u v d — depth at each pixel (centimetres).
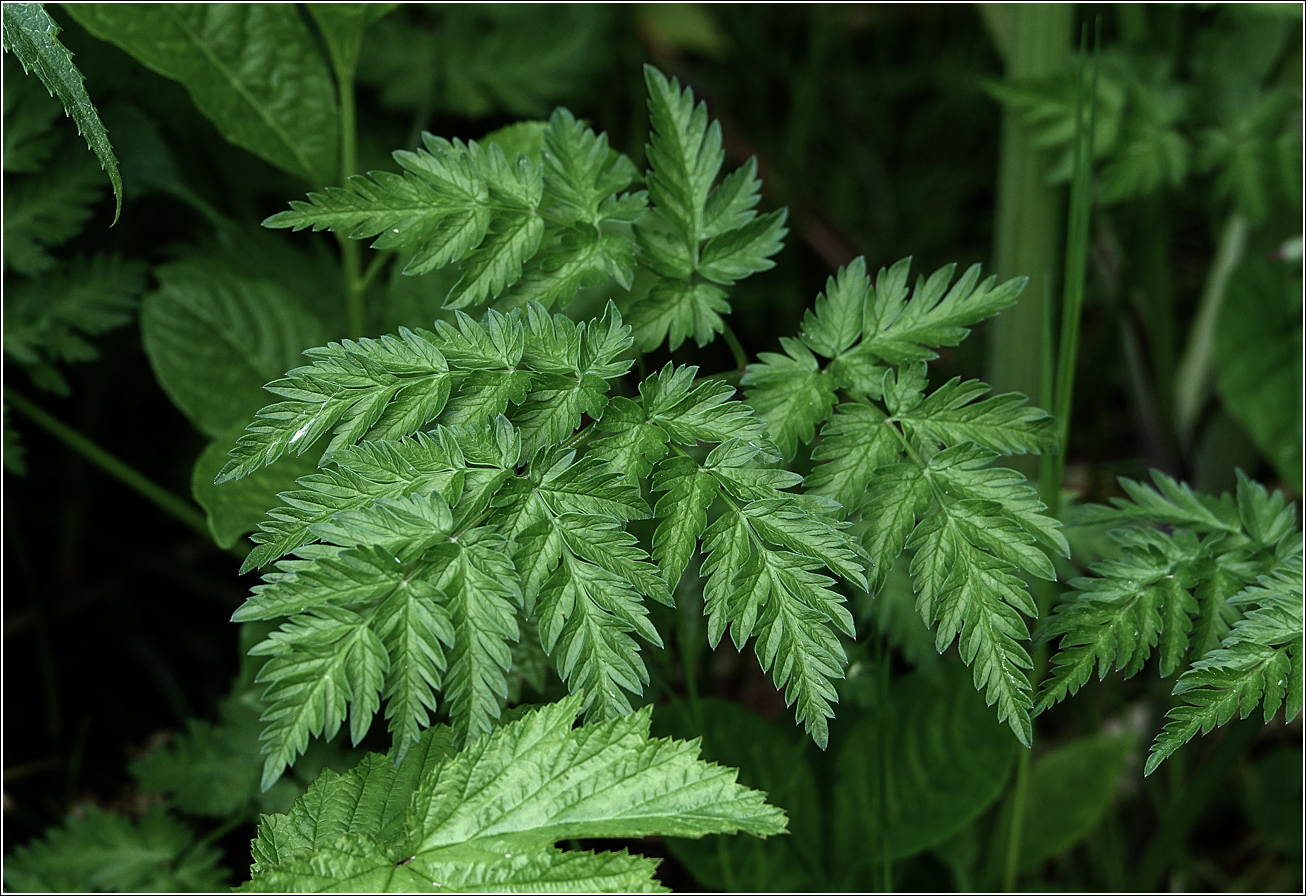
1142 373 131
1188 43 138
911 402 105
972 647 103
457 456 102
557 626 101
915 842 119
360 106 132
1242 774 130
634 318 107
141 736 128
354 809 104
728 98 173
